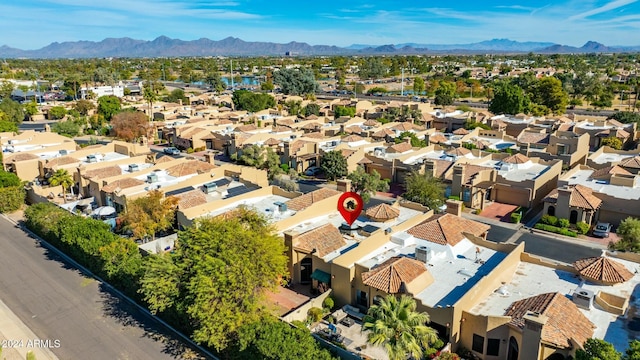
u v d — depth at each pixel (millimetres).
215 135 112375
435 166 74188
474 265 41344
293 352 31203
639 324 33156
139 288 43156
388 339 29297
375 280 37656
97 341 38219
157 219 52875
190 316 36344
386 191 77875
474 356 33875
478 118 119625
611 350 27516
